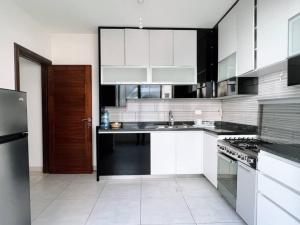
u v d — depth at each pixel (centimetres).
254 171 195
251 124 311
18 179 168
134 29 382
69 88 403
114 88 384
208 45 393
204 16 344
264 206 182
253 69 252
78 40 416
